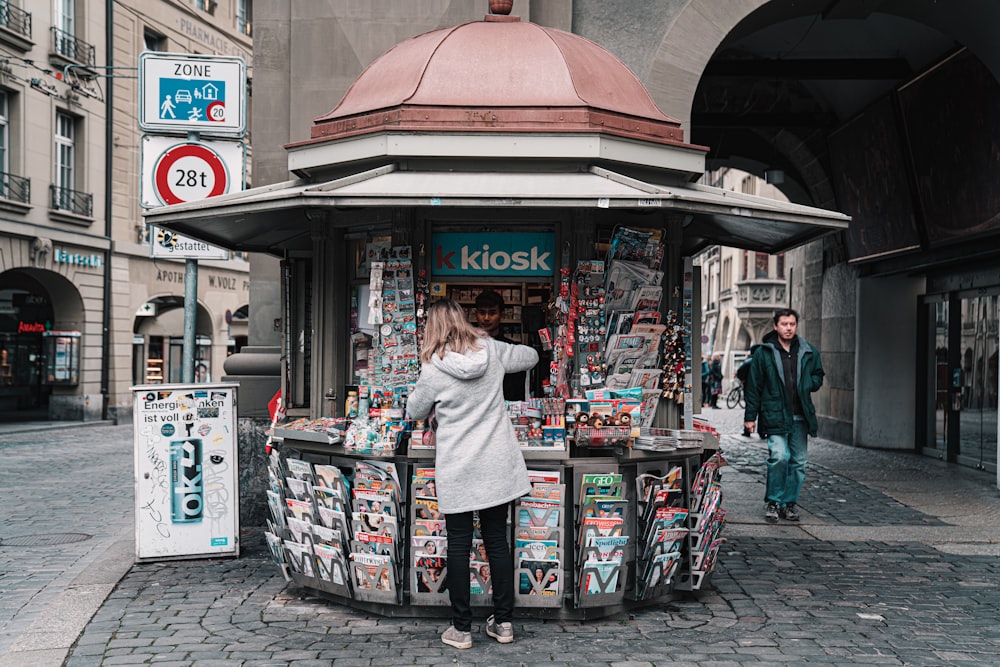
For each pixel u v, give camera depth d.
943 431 13.02
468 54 5.46
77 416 24.17
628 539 5.12
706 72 12.55
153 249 6.82
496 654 4.48
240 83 6.79
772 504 8.12
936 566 6.43
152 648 4.55
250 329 8.41
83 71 24.33
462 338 4.70
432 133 5.07
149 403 6.46
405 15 8.09
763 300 43.50
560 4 8.14
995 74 9.49
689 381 5.73
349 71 8.13
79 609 5.21
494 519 4.67
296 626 4.93
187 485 6.50
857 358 14.55
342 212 5.53
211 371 32.41
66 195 24.02
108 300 25.56
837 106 14.80
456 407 4.63
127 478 11.86
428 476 4.96
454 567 4.61
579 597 4.95
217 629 4.87
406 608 5.09
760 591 5.73
